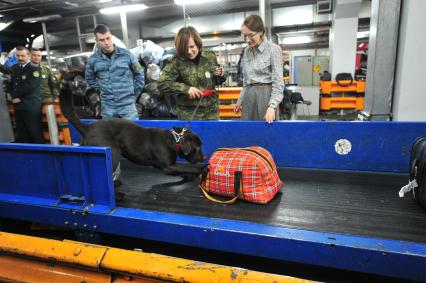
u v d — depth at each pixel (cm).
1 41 966
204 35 1030
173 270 101
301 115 807
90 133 181
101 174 150
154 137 189
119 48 309
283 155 217
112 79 309
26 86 413
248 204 159
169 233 137
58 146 154
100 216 148
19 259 126
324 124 204
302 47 1305
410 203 153
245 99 269
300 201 160
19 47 400
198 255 171
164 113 436
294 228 129
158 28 1054
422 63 282
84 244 119
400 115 297
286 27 1027
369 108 324
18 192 175
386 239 117
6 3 775
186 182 200
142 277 105
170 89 245
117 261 108
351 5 798
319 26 1012
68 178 158
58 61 559
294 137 212
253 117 266
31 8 807
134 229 143
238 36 1017
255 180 158
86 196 154
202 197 172
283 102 523
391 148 195
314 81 863
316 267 155
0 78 421
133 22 1055
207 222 134
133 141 188
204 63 250
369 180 187
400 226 130
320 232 123
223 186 165
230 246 128
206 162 229
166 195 177
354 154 203
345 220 137
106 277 112
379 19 292
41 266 122
